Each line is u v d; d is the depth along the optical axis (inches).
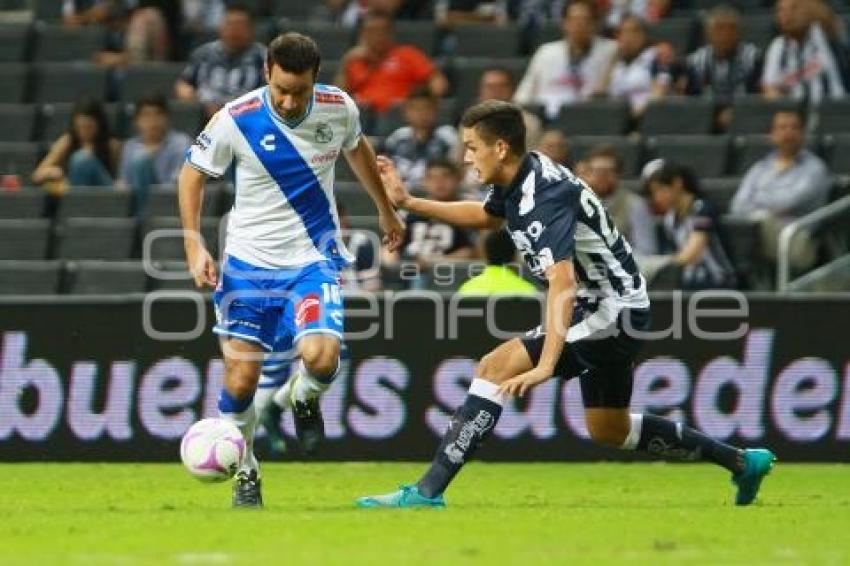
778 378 1679.4
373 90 2268.7
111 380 1707.7
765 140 2080.5
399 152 2092.8
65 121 2364.7
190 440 1143.6
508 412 1699.1
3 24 2630.4
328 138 1138.7
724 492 1376.7
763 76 2231.8
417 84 2276.1
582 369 1149.1
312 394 1138.0
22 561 869.8
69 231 2082.9
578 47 2247.8
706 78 2250.2
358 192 2027.6
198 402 1697.8
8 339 1718.8
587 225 1121.4
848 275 1806.1
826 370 1672.0
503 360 1142.3
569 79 2246.6
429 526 1027.9
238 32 2315.5
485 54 2404.0
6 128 2368.4
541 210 1102.4
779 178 1957.4
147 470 1616.6
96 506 1226.0
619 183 1971.0
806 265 1822.1
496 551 908.0
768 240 1895.9
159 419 1704.0
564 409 1692.9
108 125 2230.6
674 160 2105.1
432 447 1692.9
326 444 1704.0
